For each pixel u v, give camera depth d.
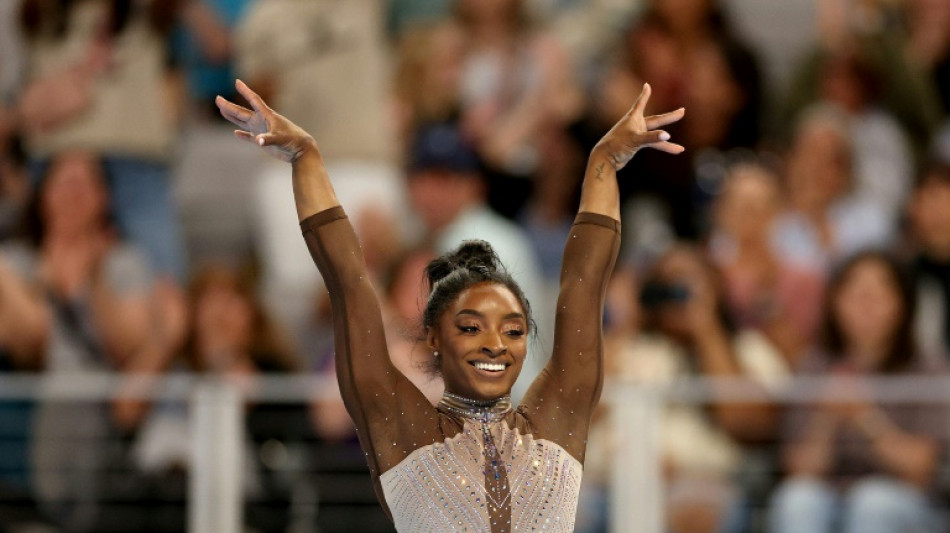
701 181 27.69
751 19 31.08
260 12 29.02
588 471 22.88
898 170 28.34
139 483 23.05
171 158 28.00
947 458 22.64
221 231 27.78
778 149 28.58
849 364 23.95
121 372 25.17
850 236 27.14
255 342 24.86
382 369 11.06
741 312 25.05
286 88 28.56
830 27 29.28
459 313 11.00
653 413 21.38
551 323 26.28
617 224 11.66
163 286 26.11
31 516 23.05
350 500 22.69
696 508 22.56
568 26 30.16
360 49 28.52
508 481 10.70
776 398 22.38
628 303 25.17
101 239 26.62
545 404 11.24
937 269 26.41
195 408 21.86
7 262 26.19
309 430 22.94
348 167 27.86
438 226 26.58
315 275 27.33
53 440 23.38
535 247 27.52
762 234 25.66
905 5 29.83
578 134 28.64
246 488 22.41
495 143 28.22
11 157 27.62
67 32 28.16
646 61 28.59
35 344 25.11
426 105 28.98
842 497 22.23
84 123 27.52
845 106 28.73
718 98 28.38
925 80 29.33
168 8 28.34
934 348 25.98
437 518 10.56
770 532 22.41
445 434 10.87
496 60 28.97
